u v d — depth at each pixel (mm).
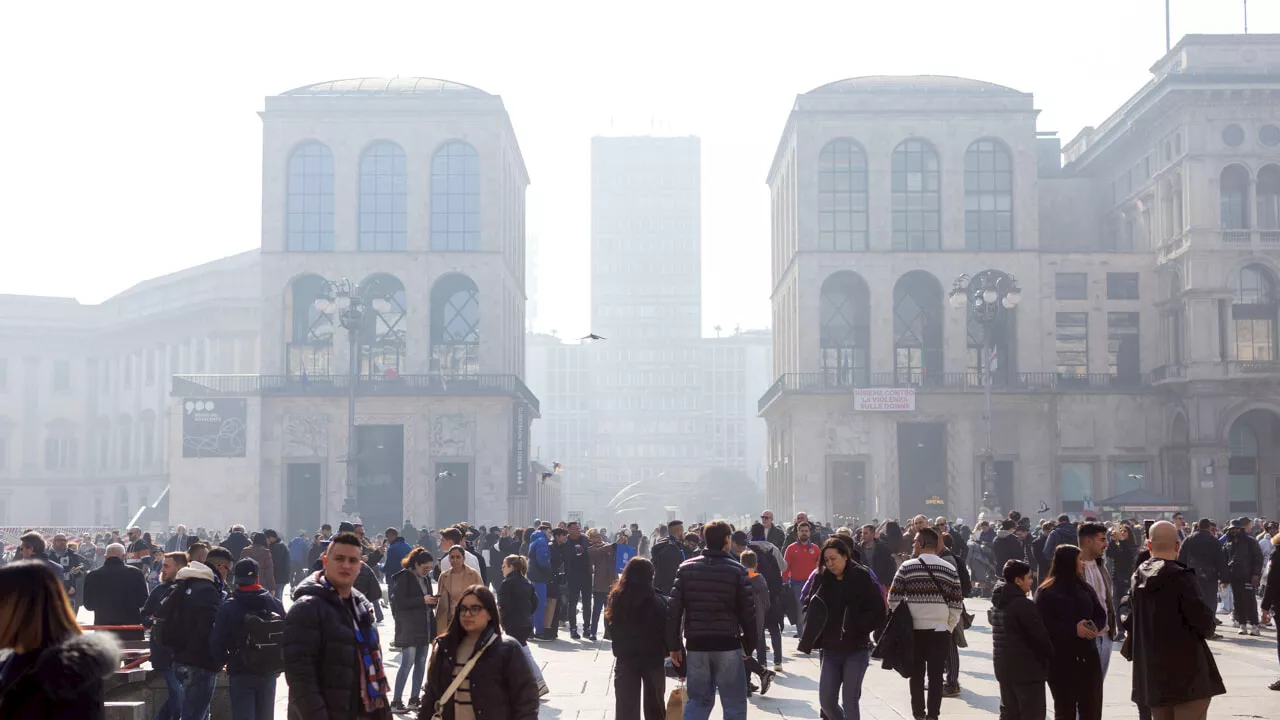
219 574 16688
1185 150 81188
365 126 87250
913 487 87250
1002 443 85375
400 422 84375
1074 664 13875
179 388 85250
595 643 30969
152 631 15367
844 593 15516
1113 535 31031
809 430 86125
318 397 83875
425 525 83562
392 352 87750
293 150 87438
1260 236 80688
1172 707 13539
